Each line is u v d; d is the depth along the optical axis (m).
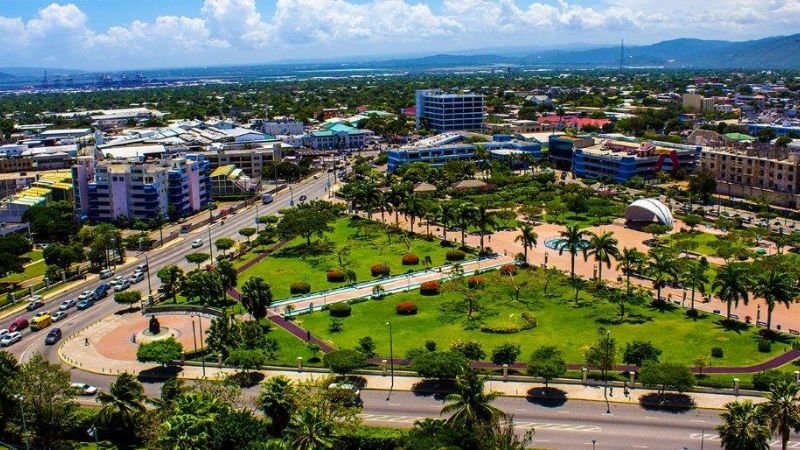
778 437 132.38
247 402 148.88
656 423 139.12
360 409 137.38
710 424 138.38
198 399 125.25
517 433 135.25
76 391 139.88
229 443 117.19
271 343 175.75
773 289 182.75
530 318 193.38
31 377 131.88
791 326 189.38
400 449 115.62
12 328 198.38
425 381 159.25
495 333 186.75
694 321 193.62
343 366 155.12
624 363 166.38
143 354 164.88
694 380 144.50
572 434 135.25
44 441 134.12
